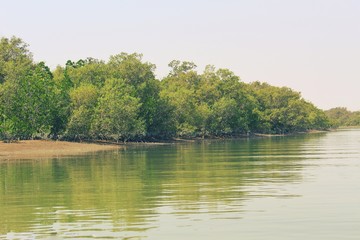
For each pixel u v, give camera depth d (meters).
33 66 158.12
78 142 132.00
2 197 41.47
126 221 31.23
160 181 50.34
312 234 27.64
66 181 51.56
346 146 121.94
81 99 135.12
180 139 177.25
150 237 27.39
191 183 48.31
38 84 124.25
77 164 72.75
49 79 131.88
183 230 28.73
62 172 60.75
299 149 108.50
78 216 33.00
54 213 34.19
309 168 61.56
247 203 36.56
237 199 38.34
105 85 146.88
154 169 63.00
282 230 28.48
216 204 36.31
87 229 29.33
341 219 30.98
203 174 56.06
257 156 85.19
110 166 68.50
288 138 198.25
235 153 95.00
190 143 154.50
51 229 29.48
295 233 27.84
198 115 184.50
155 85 168.00
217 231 28.41
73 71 159.12
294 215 32.19
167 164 70.44
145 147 127.25
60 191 44.38
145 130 150.00
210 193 41.56
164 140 170.88
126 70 164.38
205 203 36.84
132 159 81.94
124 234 28.05
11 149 107.50
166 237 27.36
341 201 36.94
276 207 34.88
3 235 28.25
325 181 48.50
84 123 129.38
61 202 38.56
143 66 166.12
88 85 144.00
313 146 123.38
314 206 35.09
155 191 43.41
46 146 115.00
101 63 171.38
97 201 38.75
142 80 165.62
